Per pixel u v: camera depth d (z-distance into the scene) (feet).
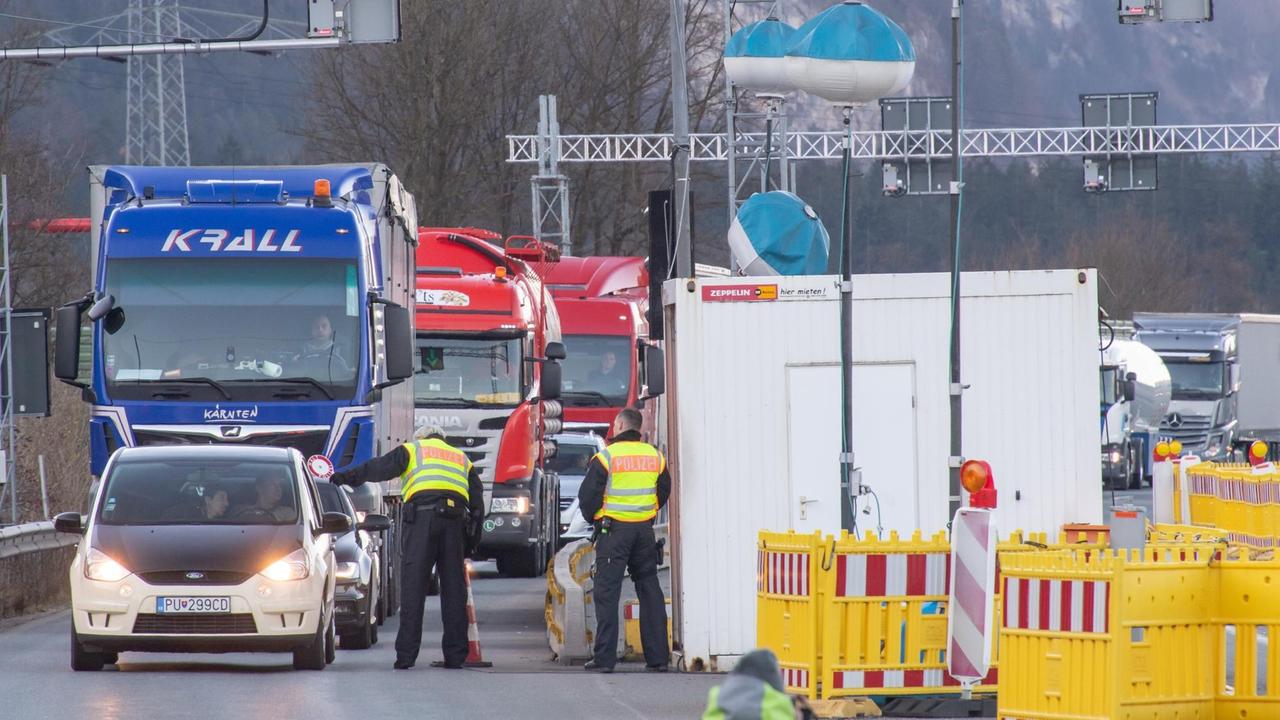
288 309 260.83
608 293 462.19
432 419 354.74
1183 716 138.00
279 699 170.30
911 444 198.39
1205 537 209.36
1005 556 140.56
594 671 198.39
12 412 359.05
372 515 222.69
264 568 193.16
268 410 257.96
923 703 159.94
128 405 257.75
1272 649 138.31
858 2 192.03
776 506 197.47
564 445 444.55
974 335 199.41
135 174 275.39
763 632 165.58
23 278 644.69
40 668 199.72
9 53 316.60
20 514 414.21
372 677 192.75
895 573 159.84
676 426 200.23
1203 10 299.99
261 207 264.11
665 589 256.52
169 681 185.88
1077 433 198.70
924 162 604.49
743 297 197.67
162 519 201.36
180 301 260.62
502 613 293.64
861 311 198.80
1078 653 136.56
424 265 361.30
